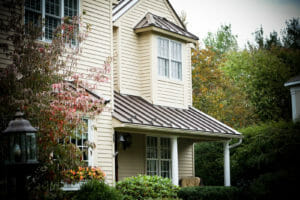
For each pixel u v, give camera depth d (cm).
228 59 3222
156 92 1702
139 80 1730
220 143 2117
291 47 2845
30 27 1040
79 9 1340
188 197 1432
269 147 1398
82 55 1320
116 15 1683
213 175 2073
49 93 974
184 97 1828
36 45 1016
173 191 1445
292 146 1114
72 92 1020
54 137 956
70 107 989
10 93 937
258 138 1463
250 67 2820
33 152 877
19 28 1025
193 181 1802
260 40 3003
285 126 1436
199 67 2911
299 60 2720
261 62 2780
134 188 1327
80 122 1005
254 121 2794
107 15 1426
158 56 1739
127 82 1675
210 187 1491
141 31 1722
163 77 1745
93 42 1364
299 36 2830
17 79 980
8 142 889
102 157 1308
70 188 1141
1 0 1070
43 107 948
